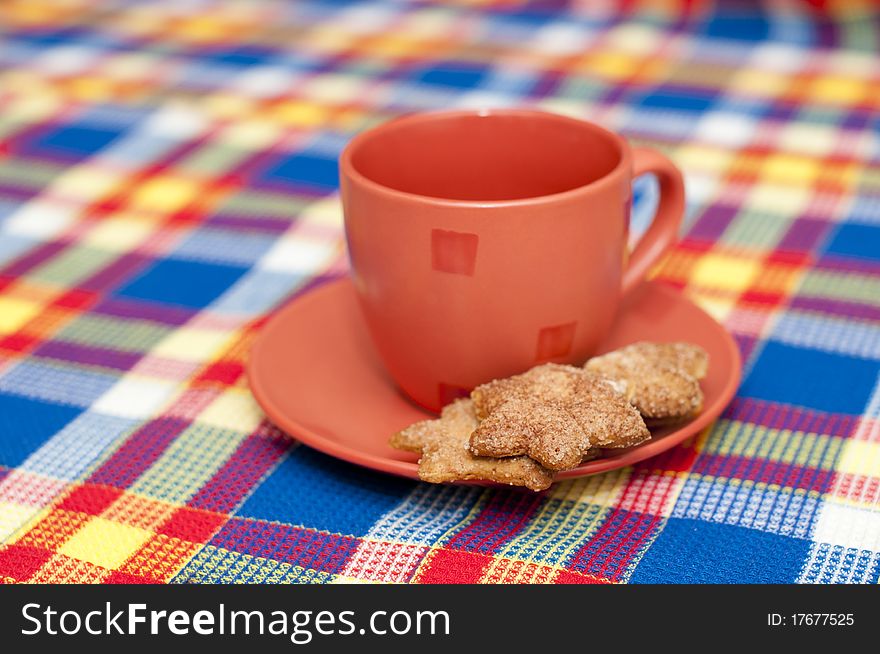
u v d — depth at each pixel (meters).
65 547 0.55
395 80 1.36
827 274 0.85
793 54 1.40
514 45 1.47
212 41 1.52
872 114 1.20
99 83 1.36
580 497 0.58
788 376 0.70
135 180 1.09
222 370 0.73
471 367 0.61
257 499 0.59
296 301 0.73
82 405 0.69
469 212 0.57
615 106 1.25
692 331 0.69
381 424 0.63
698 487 0.59
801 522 0.56
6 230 0.99
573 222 0.58
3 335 0.79
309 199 1.04
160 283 0.88
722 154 1.11
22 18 1.62
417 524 0.56
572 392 0.55
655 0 1.59
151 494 0.59
